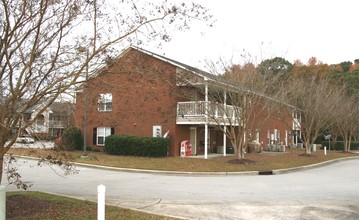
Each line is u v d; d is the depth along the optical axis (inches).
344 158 1144.8
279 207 358.3
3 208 230.2
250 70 802.2
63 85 295.0
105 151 981.8
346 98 1430.9
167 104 926.4
